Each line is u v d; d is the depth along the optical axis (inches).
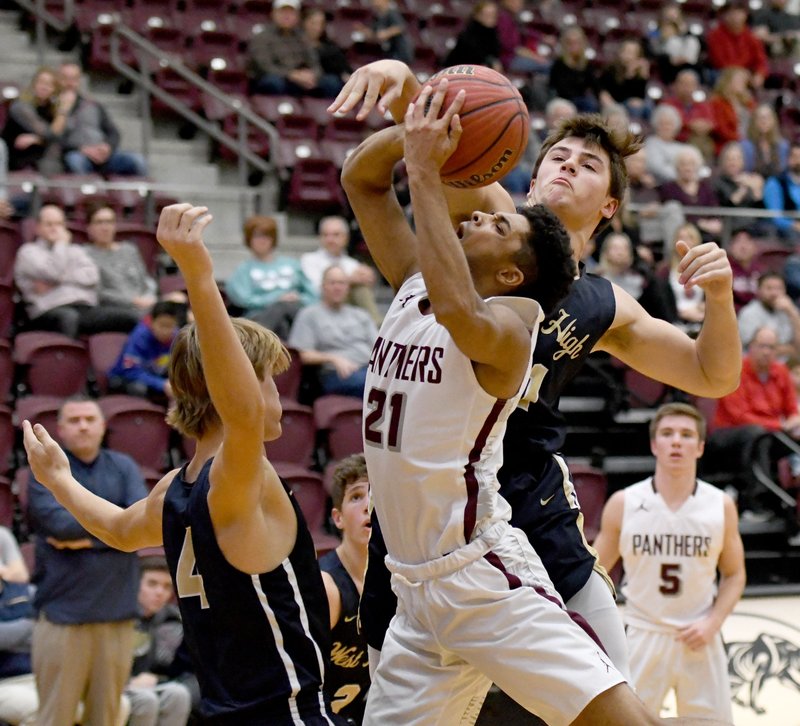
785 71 609.0
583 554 132.5
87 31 485.7
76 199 401.4
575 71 498.3
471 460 110.1
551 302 112.7
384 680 117.6
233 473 106.7
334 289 328.8
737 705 272.4
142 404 296.0
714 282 126.4
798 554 327.6
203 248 103.1
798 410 345.1
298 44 489.1
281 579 111.9
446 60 519.8
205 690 113.7
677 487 228.2
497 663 109.7
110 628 211.0
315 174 442.9
